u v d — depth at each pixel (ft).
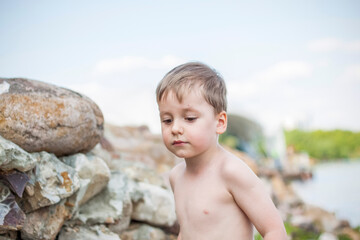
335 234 18.78
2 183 6.40
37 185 6.72
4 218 6.18
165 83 5.57
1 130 6.61
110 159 10.94
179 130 5.41
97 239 7.76
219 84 5.81
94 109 8.43
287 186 26.18
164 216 9.92
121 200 8.92
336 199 26.13
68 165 7.69
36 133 6.98
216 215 5.47
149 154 17.43
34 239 6.86
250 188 5.28
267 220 5.20
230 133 35.81
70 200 7.39
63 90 7.98
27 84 7.41
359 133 59.26
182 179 6.11
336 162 52.49
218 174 5.57
